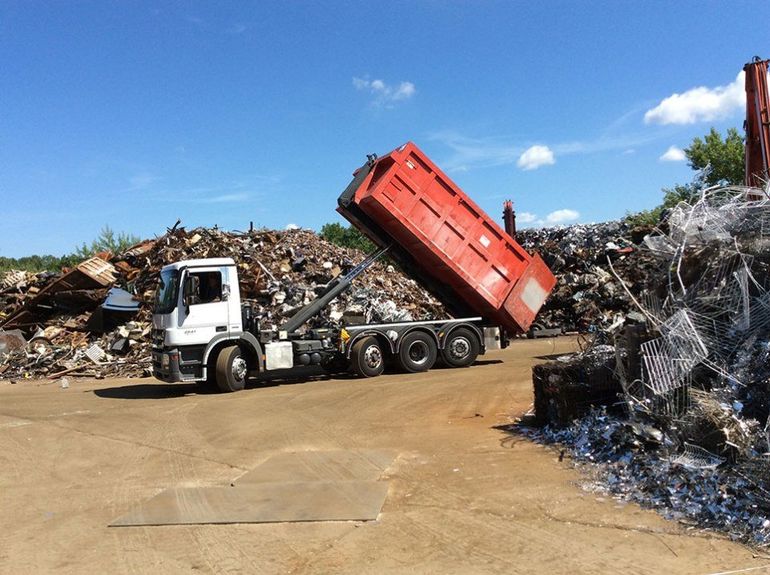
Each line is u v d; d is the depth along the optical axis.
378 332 14.67
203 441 8.40
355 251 28.86
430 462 6.79
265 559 4.42
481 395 10.92
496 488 5.79
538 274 15.45
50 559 4.56
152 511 5.51
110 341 19.42
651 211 36.69
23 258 44.53
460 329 15.48
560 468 6.28
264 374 15.69
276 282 20.92
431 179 14.30
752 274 6.34
